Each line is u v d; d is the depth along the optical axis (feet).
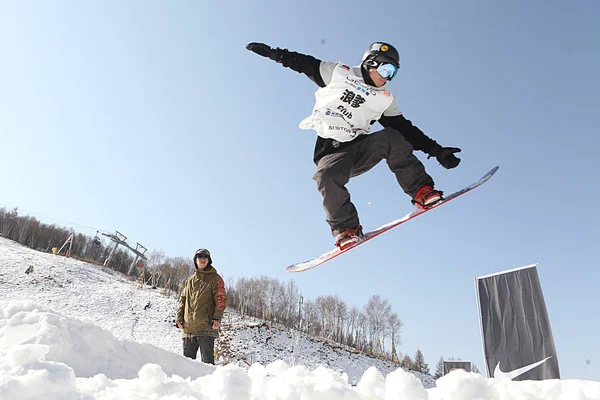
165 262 180.45
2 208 176.04
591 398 5.95
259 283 167.32
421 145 10.77
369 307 169.99
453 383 6.01
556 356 26.27
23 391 4.67
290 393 5.85
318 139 10.98
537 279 28.43
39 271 111.14
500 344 28.55
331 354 119.03
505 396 5.96
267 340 110.93
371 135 10.40
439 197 10.05
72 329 9.59
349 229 10.23
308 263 13.62
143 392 5.97
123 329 85.56
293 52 10.43
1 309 9.14
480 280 30.89
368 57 10.11
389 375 6.22
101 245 184.14
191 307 15.90
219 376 6.01
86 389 5.86
